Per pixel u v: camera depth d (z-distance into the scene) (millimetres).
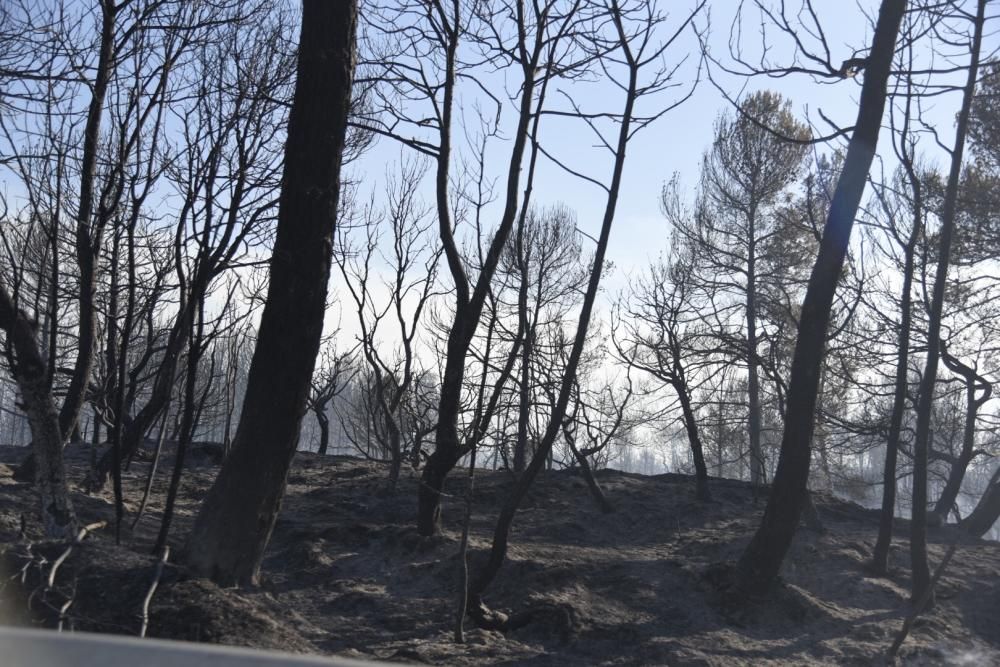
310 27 7227
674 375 13562
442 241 9539
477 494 12914
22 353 7363
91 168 8273
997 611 9836
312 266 7145
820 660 7957
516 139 8859
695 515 12641
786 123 24875
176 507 11016
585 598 8766
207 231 7516
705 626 8461
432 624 7844
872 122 9102
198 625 5727
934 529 13891
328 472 14289
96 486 10727
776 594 9023
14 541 7367
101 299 10430
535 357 8984
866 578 10305
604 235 7863
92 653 2258
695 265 22969
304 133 7164
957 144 9430
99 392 9398
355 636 7340
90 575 6184
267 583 7699
